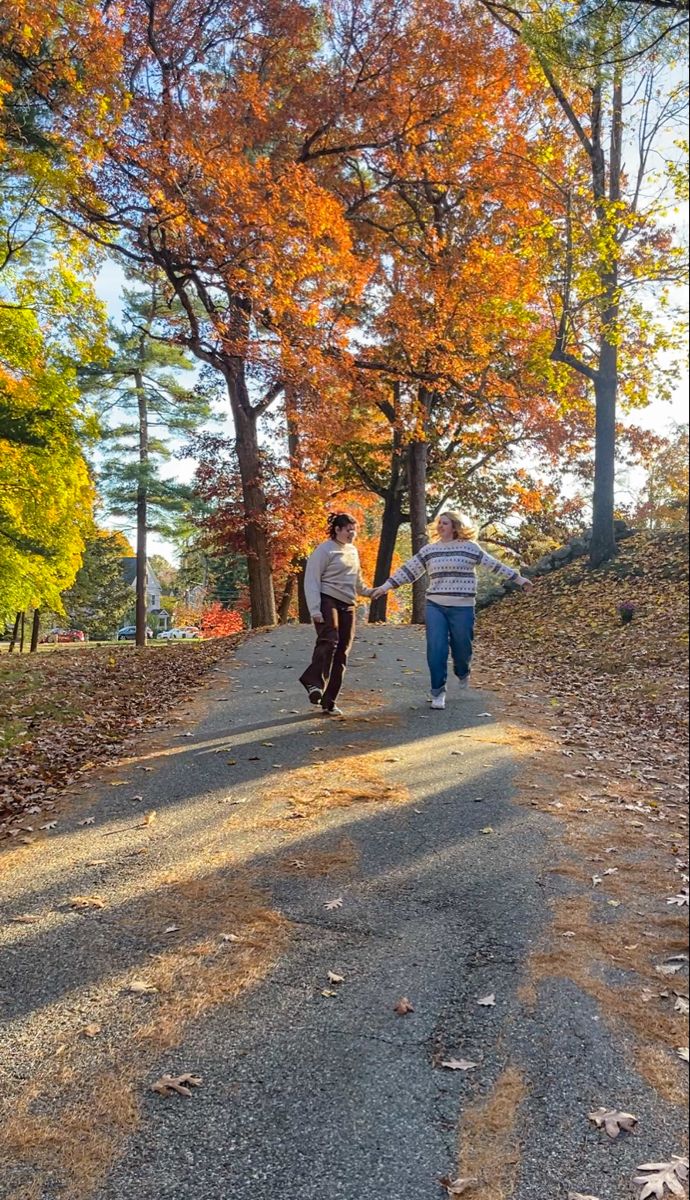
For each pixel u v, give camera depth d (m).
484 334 17.83
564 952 3.13
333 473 25.88
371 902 3.48
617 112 16.33
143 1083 2.27
